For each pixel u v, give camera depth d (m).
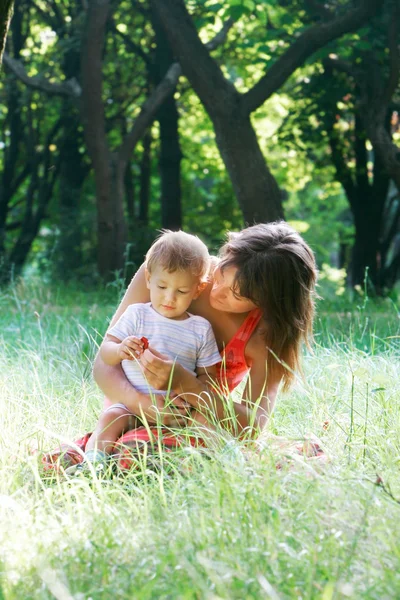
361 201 21.44
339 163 21.20
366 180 21.33
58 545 2.85
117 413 4.15
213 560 2.70
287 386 4.47
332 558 2.70
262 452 3.65
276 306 4.24
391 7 13.74
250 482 3.29
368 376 4.43
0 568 2.68
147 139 23.27
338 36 13.20
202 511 3.03
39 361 6.20
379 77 15.11
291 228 4.44
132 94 21.97
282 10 17.66
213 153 26.94
